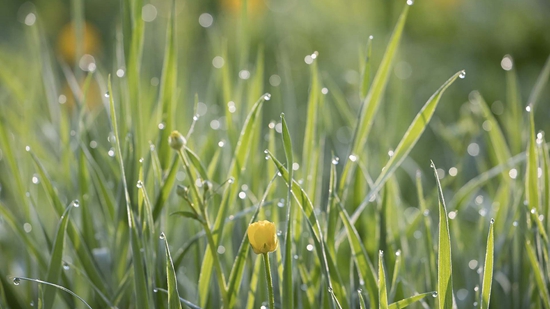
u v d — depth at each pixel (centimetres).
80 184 110
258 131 112
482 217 112
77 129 113
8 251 118
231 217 108
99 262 108
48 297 102
